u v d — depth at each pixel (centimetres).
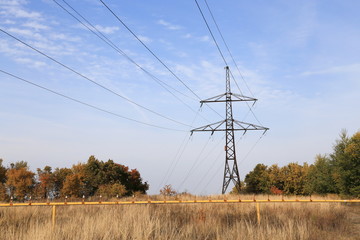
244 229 1104
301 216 1541
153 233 1057
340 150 3875
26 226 1156
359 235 1256
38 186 6369
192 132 4297
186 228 1148
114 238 976
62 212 1634
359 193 3166
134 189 6297
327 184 4059
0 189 5841
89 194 5909
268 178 5841
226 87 4556
